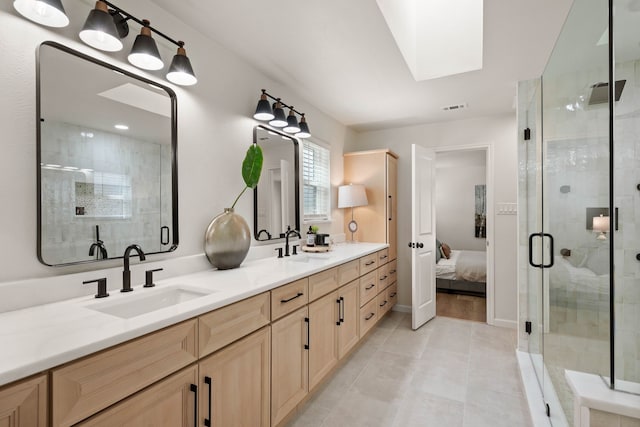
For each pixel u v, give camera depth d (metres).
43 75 1.20
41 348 0.79
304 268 1.92
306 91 2.77
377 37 1.91
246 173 2.01
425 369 2.41
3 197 1.10
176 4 1.61
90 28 1.19
